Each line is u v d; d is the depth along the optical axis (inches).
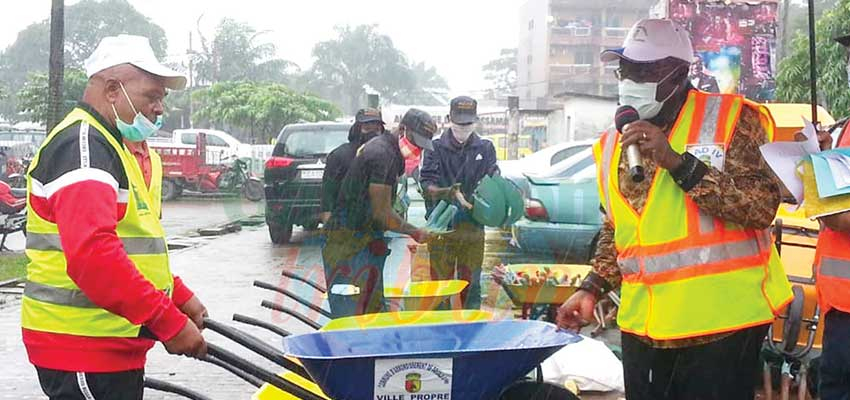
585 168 271.6
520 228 239.0
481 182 187.6
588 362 183.3
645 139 109.8
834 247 119.3
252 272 302.5
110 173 107.8
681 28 114.7
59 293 109.7
